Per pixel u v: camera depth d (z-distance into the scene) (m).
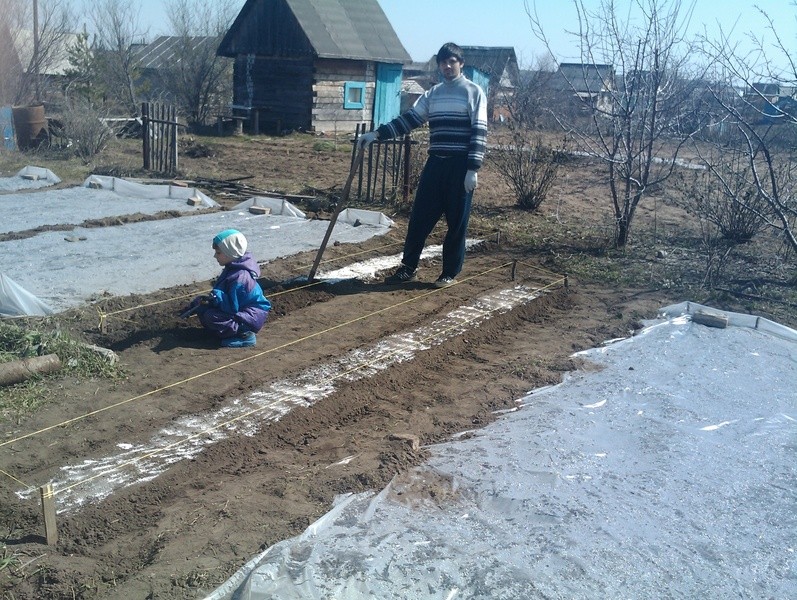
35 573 3.46
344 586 3.28
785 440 5.03
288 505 4.02
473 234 11.00
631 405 5.50
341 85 27.02
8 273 7.72
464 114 7.93
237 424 4.98
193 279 8.00
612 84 10.64
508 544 3.68
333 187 14.02
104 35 29.17
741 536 3.89
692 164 17.97
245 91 27.84
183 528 3.81
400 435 4.82
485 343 6.93
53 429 4.75
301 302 7.59
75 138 17.72
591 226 12.06
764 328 7.35
